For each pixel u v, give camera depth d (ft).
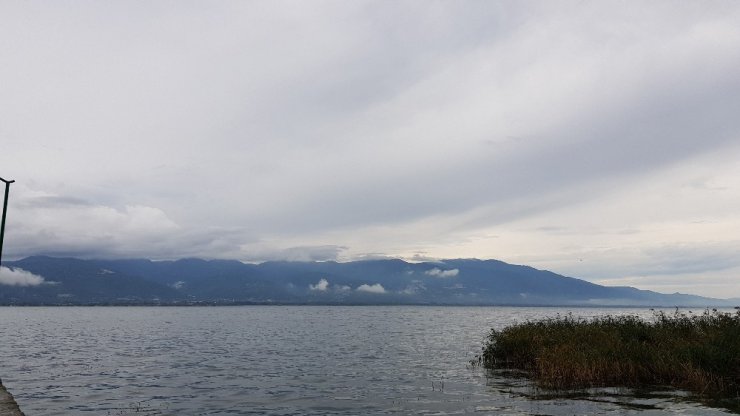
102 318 509.35
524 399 68.69
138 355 147.02
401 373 103.71
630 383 74.23
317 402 75.31
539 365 86.02
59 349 166.30
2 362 128.57
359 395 80.23
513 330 110.63
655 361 74.90
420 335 228.84
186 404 75.20
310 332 264.52
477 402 69.15
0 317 531.91
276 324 368.27
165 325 353.10
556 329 101.24
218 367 118.52
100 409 71.87
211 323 388.57
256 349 165.99
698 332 84.64
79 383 95.20
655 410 58.54
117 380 98.78
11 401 57.26
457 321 405.18
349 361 128.26
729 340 72.90
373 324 358.64
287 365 121.60
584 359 77.36
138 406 73.77
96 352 156.35
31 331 274.36
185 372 110.11
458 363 117.29
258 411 69.87
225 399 78.74
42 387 90.68
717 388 67.67
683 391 68.39
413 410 67.31
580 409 60.85
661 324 94.73
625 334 89.35
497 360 107.24
